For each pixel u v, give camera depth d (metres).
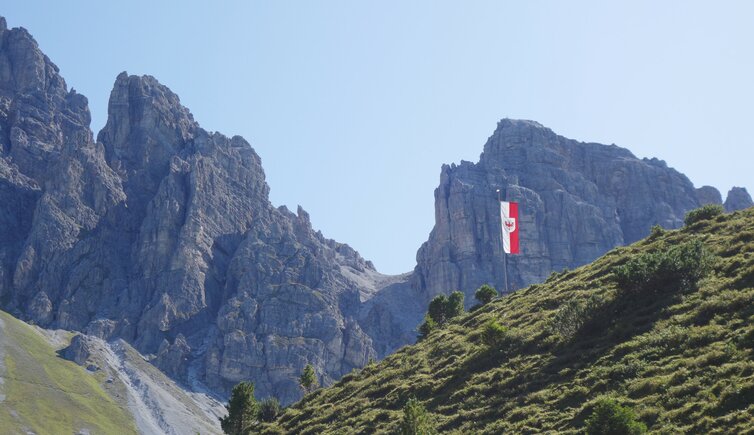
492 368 76.25
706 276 73.94
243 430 96.25
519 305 97.00
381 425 74.75
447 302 128.12
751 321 60.94
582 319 75.12
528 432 58.53
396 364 95.62
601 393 60.19
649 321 69.19
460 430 64.38
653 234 101.88
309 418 88.19
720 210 99.50
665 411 52.56
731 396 50.69
